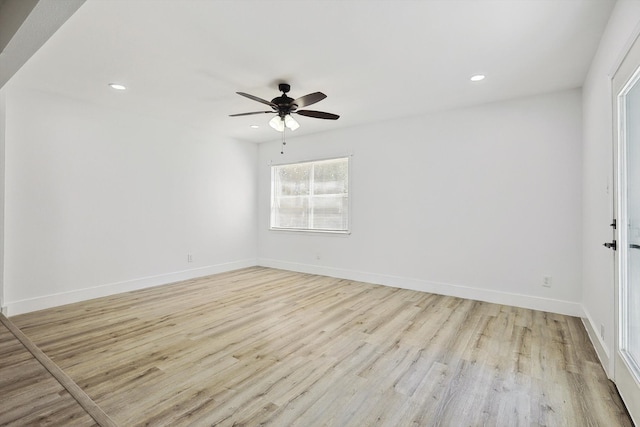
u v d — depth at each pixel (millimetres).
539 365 2318
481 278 3949
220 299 3957
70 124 3752
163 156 4703
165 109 4160
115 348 2557
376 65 2877
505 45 2523
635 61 1651
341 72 3025
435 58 2746
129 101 3859
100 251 4035
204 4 2025
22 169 3400
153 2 1997
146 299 3943
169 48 2576
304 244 5609
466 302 3867
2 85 2633
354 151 4988
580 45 2510
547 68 2924
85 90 3500
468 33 2357
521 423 1702
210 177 5379
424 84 3305
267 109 4148
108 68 2941
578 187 3373
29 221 3455
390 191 4648
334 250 5250
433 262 4293
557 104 3484
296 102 3090
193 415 1736
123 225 4262
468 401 1891
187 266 5051
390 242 4660
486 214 3912
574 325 3107
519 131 3699
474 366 2305
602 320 2445
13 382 1694
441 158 4219
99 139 4012
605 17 2146
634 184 1854
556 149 3494
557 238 3496
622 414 1771
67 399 1537
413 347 2609
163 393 1939
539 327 3055
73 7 1603
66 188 3734
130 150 4320
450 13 2119
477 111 3963
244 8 2064
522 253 3693
